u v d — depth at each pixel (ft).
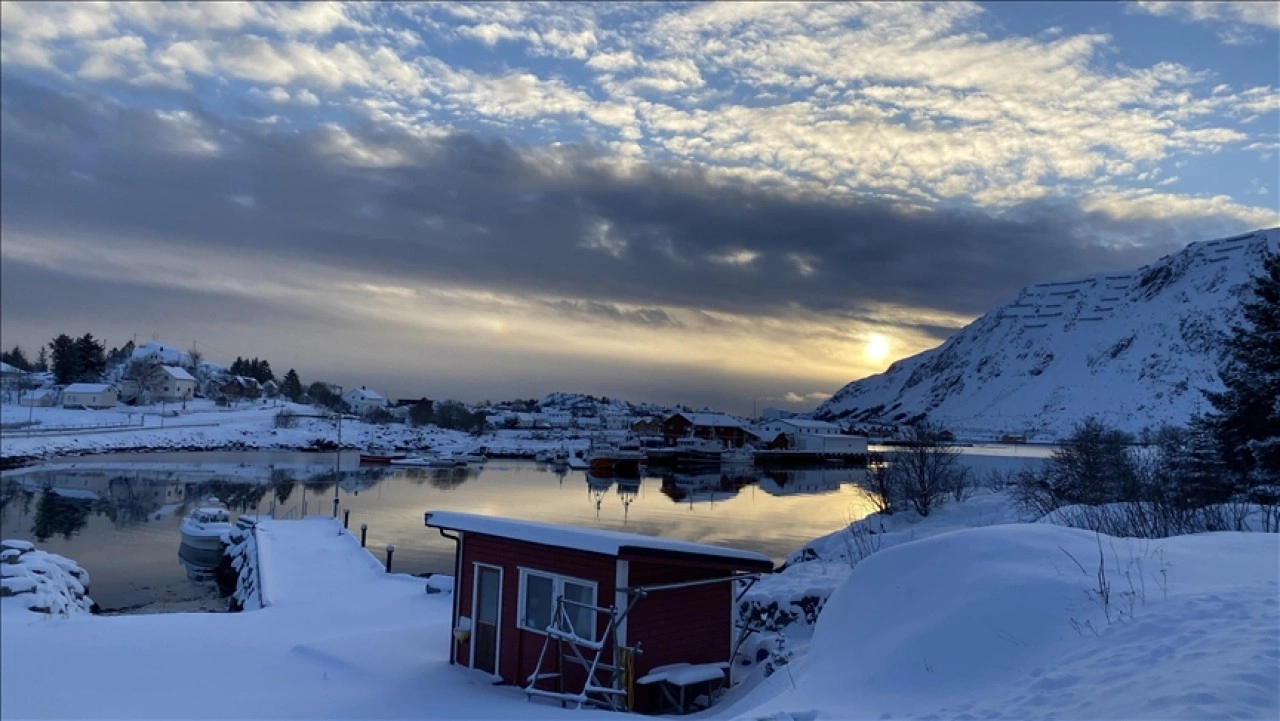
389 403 596.70
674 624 40.47
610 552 37.81
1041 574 29.73
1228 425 83.71
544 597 41.93
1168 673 21.18
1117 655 23.43
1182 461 87.71
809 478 321.52
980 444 529.86
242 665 45.83
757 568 43.88
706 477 319.47
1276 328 82.69
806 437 453.58
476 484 253.85
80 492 193.77
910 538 79.15
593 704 37.29
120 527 143.54
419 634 53.06
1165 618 24.94
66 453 279.69
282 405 496.64
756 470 375.66
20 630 53.36
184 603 90.68
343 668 44.91
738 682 42.24
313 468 289.33
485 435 487.20
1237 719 17.75
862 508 184.24
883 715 24.07
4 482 207.51
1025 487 98.43
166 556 117.70
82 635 52.65
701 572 42.24
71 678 42.27
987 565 31.27
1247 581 28.63
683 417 468.75
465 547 46.57
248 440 352.08
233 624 59.57
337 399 554.05
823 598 51.67
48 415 360.69
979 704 23.03
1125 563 30.91
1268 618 23.45
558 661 39.86
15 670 43.32
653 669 38.91
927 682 26.16
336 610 66.23
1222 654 21.47
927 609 30.48
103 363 483.92
